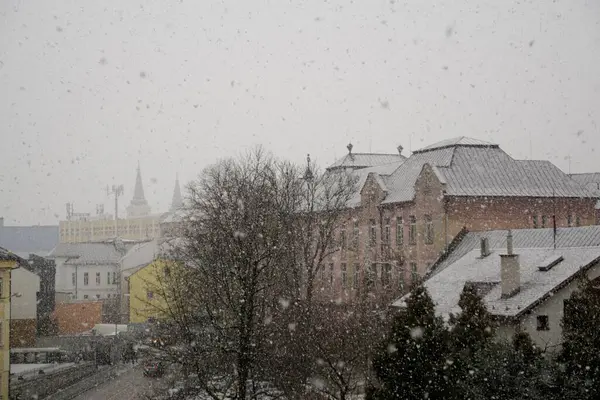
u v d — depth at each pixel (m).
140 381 59.09
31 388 59.28
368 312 47.66
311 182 67.31
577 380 28.47
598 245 44.59
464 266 46.38
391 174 79.69
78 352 77.19
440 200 66.69
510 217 67.94
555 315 37.12
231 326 34.75
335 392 35.72
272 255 39.81
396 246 73.94
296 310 41.81
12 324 81.69
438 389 26.00
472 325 29.69
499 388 27.70
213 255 43.62
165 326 40.66
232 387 37.50
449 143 74.25
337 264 84.12
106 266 130.25
